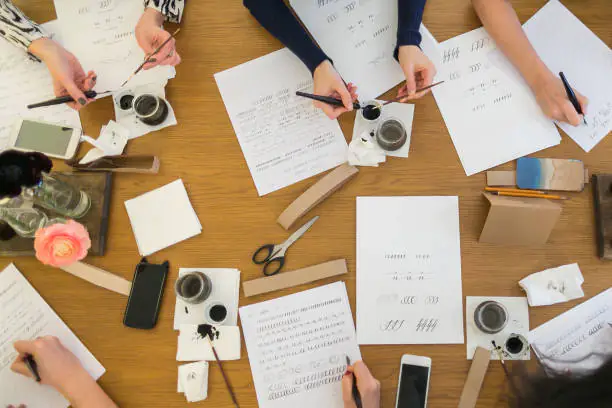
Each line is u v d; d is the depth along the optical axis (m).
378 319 0.94
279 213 0.98
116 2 1.06
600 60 0.99
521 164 0.96
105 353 0.95
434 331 0.93
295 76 1.01
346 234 0.96
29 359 0.93
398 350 0.93
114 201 1.00
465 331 0.92
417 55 0.95
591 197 0.96
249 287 0.95
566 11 1.01
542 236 0.92
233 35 1.03
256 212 0.98
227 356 0.94
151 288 0.96
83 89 1.02
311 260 0.96
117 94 1.02
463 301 0.93
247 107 1.01
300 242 0.97
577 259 0.94
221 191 0.99
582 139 0.97
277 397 0.93
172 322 0.95
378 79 1.00
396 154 0.98
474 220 0.95
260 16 1.00
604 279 0.93
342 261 0.95
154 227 0.98
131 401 0.94
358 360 0.92
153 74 1.02
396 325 0.93
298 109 1.00
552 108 0.95
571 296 0.92
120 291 0.96
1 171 0.79
